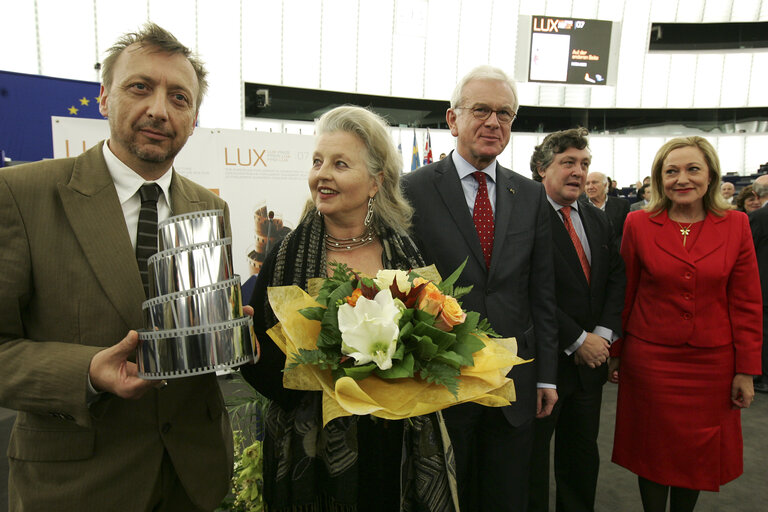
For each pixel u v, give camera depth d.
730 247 1.78
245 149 3.11
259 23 13.10
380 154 1.20
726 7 15.59
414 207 1.64
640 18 15.98
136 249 1.00
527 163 17.41
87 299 0.93
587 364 1.87
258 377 1.20
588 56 14.52
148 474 0.98
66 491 0.92
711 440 1.80
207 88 1.15
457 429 1.55
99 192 0.98
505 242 1.62
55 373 0.83
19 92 3.10
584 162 1.96
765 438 3.07
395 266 1.26
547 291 1.71
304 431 1.11
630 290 2.00
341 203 1.18
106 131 2.72
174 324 0.76
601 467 2.70
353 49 14.55
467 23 15.48
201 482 1.05
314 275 1.21
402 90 15.52
